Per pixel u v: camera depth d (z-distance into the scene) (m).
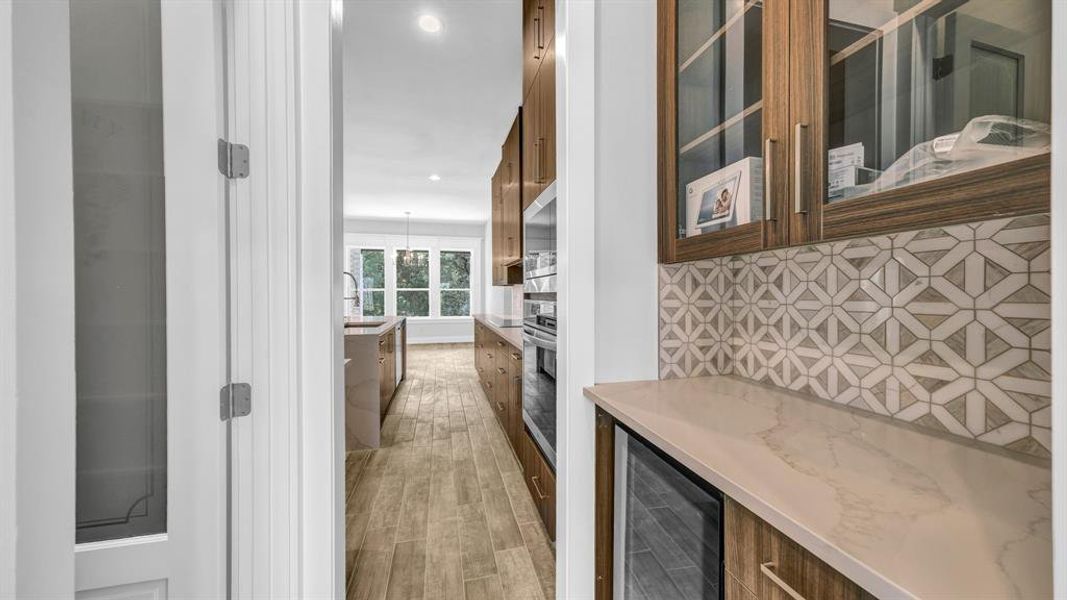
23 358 0.45
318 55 1.14
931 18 0.65
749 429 0.93
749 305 1.41
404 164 5.21
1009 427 0.79
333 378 1.17
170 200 0.96
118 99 0.96
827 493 0.64
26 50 0.45
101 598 0.94
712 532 0.77
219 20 1.02
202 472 0.99
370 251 8.89
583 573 1.32
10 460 0.43
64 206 0.49
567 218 1.29
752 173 0.98
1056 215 0.33
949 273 0.88
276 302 1.10
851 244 1.08
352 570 1.75
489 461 2.88
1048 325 0.74
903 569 0.45
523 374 2.43
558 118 1.38
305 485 1.15
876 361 1.03
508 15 2.46
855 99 0.75
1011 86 0.55
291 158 1.11
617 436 1.18
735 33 1.05
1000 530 0.53
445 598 1.59
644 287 1.38
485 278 9.42
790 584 0.59
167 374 0.97
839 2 0.77
